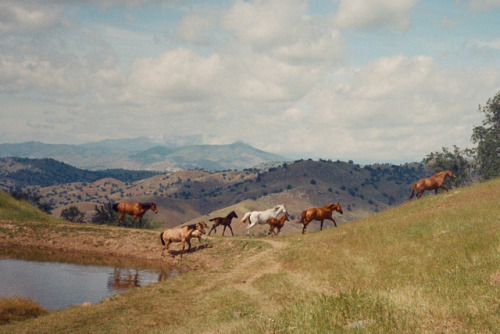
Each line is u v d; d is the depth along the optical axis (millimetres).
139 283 23969
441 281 9703
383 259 14938
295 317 7832
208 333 9359
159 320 13242
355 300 8094
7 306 16328
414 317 6742
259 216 33281
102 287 22750
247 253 28016
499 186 24641
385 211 30281
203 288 18250
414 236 17266
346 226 27547
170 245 33719
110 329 12438
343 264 16188
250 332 7934
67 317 14414
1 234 36812
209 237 34188
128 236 36219
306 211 29250
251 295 15266
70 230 37906
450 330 5879
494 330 5578
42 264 28688
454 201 23891
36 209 46062
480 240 12812
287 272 18031
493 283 8500
